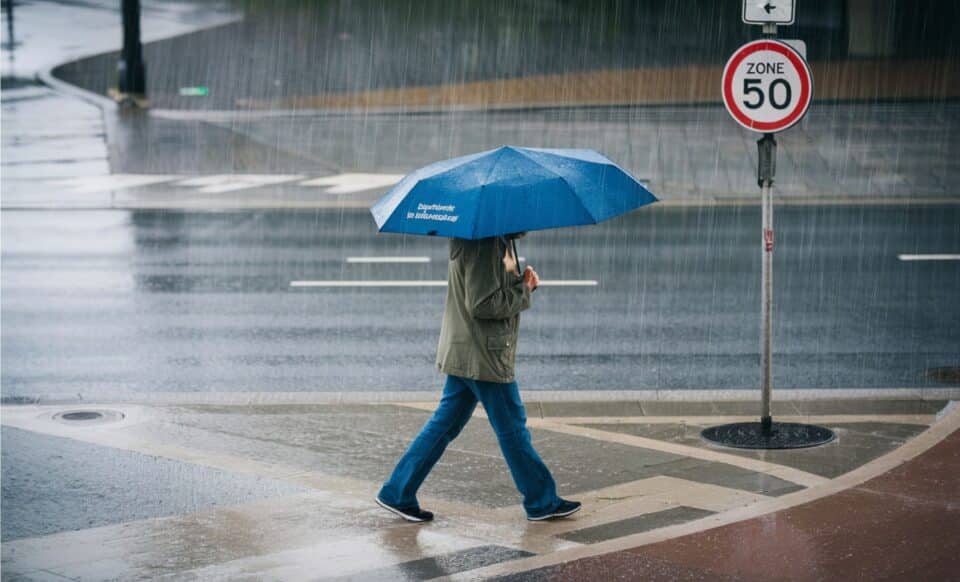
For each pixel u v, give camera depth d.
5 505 16.69
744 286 34.06
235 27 87.44
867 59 78.12
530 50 82.00
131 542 15.24
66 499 16.95
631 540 15.10
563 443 19.77
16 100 74.44
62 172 56.12
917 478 17.47
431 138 64.75
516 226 14.66
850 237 41.72
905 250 39.12
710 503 16.59
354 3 85.56
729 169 56.53
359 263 37.75
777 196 51.53
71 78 80.38
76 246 40.47
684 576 13.83
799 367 25.69
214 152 61.12
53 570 14.31
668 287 33.97
